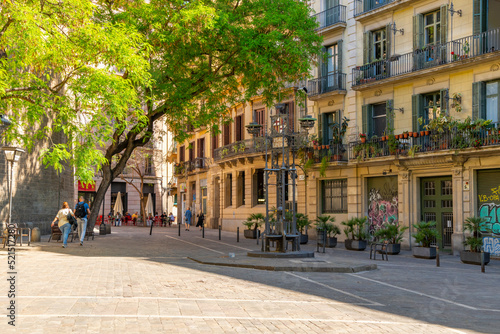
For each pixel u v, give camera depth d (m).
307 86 32.09
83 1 14.95
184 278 12.34
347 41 29.55
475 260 18.72
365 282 12.71
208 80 24.03
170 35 21.36
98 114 14.80
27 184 27.08
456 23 23.77
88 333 6.51
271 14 23.89
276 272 14.22
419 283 12.73
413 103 25.39
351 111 28.98
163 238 29.03
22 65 14.95
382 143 26.61
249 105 38.44
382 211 27.27
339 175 29.52
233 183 40.41
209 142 47.47
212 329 7.03
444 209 24.16
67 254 18.23
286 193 34.19
